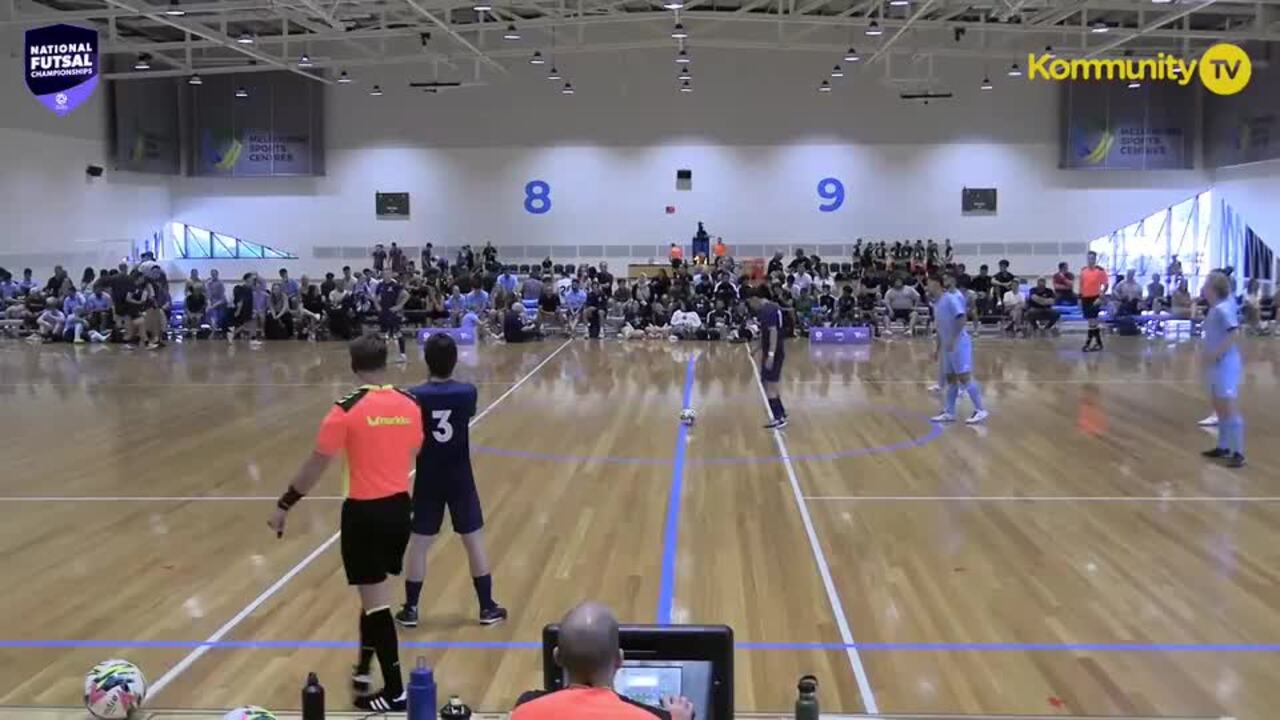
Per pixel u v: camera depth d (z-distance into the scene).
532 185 28.48
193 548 6.75
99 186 25.44
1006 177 27.83
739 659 4.86
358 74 28.34
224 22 20.53
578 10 20.44
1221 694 4.45
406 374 15.95
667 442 10.34
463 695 4.51
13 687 4.58
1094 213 27.81
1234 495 8.00
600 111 28.27
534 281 24.61
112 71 25.77
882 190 28.08
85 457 9.65
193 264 28.52
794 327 22.12
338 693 4.52
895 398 13.23
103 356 18.44
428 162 28.56
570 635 2.45
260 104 28.31
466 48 25.55
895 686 4.55
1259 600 5.65
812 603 5.64
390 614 4.43
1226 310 8.97
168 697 4.47
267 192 28.78
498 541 6.89
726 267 24.66
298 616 5.49
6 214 22.00
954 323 11.16
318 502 7.94
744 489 8.33
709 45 22.38
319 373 15.93
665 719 2.57
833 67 27.88
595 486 8.46
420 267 28.59
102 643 5.12
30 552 6.68
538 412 12.20
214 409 12.39
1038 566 6.27
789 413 12.09
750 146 28.14
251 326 21.56
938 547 6.68
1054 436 10.48
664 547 6.73
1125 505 7.72
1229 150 25.58
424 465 5.30
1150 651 4.93
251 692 4.53
